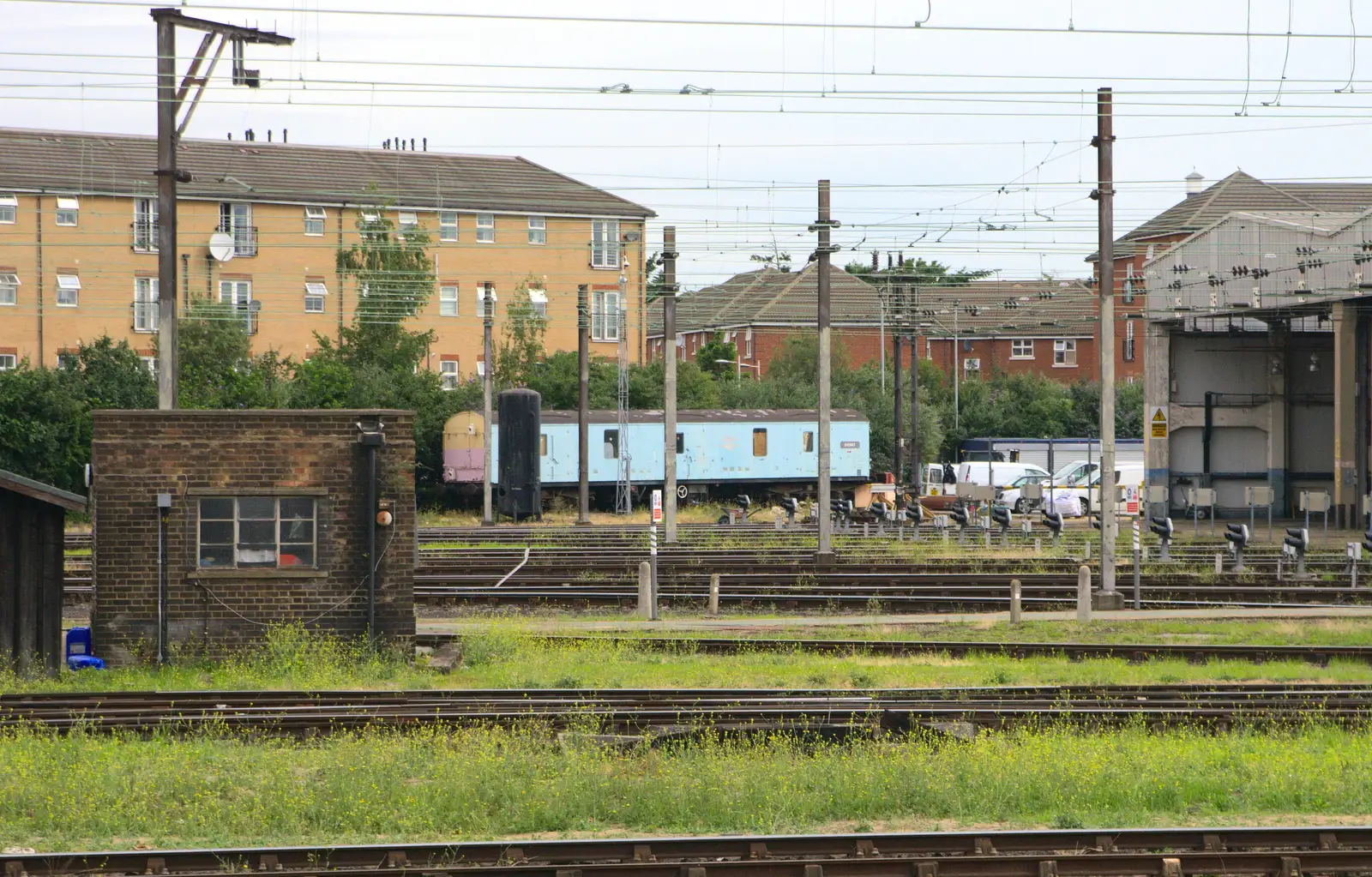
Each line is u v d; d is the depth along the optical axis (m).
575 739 24.59
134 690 30.00
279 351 110.50
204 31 41.38
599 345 120.12
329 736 25.80
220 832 19.81
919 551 62.06
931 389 133.00
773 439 96.19
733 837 19.05
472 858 18.66
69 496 31.62
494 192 117.56
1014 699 29.16
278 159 115.81
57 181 105.06
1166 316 79.12
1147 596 48.06
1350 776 22.44
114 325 106.94
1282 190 120.62
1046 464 113.50
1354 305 70.81
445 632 39.12
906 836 19.03
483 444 91.56
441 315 115.56
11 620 31.61
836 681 31.86
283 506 33.97
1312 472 84.50
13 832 19.67
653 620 42.97
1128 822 20.20
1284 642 38.25
